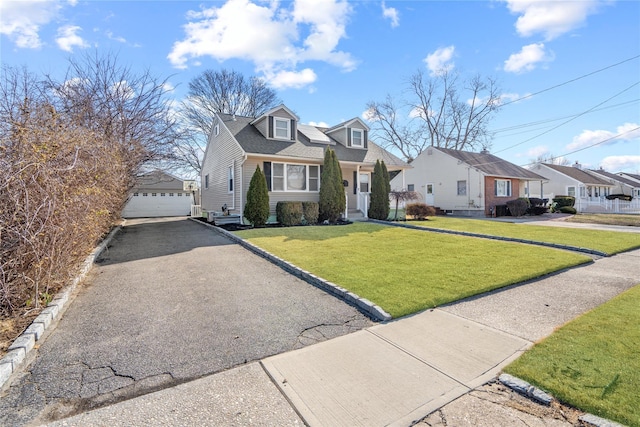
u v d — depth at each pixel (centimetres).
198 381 267
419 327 369
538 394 237
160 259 720
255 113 2995
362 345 328
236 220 1365
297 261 662
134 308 431
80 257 590
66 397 247
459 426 210
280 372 279
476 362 290
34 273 420
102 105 1134
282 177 1415
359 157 1641
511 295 480
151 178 1800
